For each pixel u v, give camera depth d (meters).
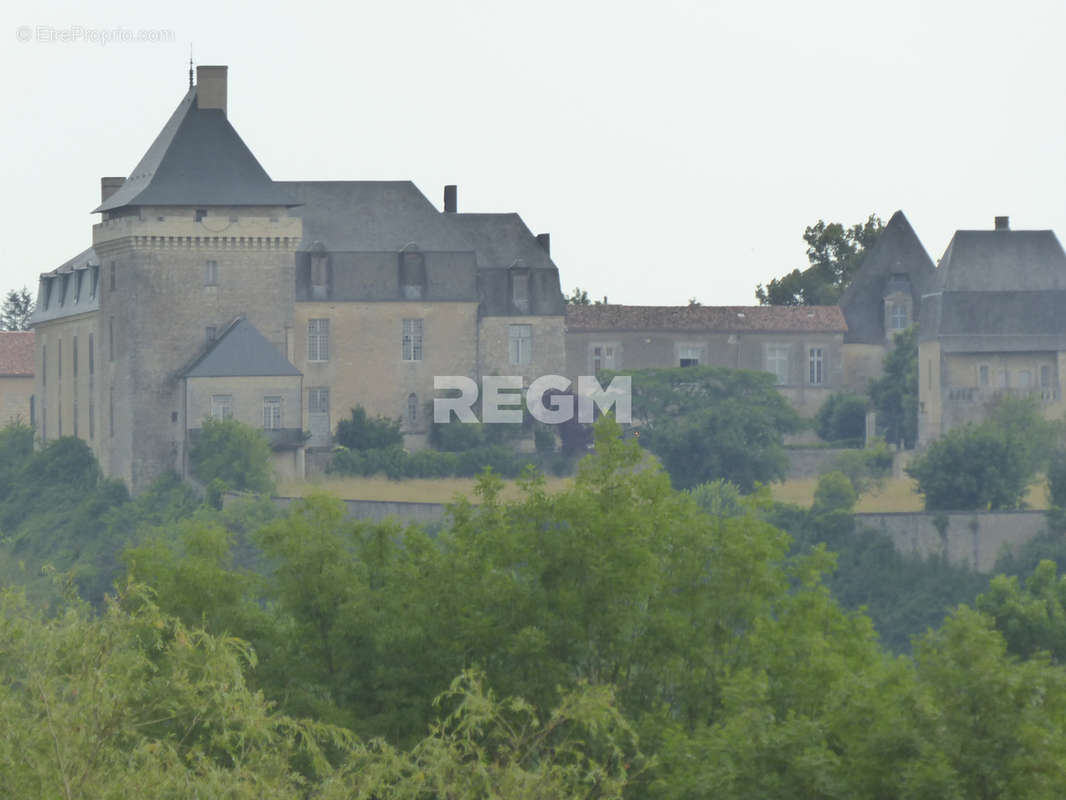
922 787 108.56
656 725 151.38
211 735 98.75
